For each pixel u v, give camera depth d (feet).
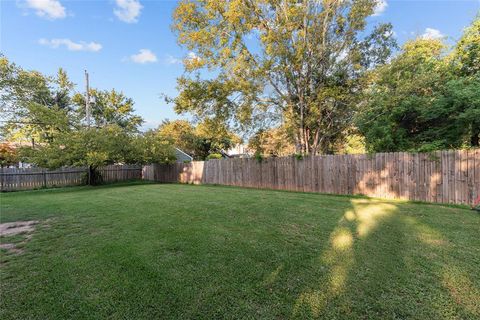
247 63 32.17
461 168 20.10
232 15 29.78
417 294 7.22
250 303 6.89
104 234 13.01
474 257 9.67
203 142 89.81
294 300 7.02
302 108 34.19
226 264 9.27
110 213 18.01
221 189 33.81
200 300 7.04
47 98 64.13
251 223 14.78
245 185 37.76
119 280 8.14
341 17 32.78
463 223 14.40
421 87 29.68
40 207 20.85
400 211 17.67
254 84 32.48
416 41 39.24
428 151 21.97
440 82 29.35
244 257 9.87
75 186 44.47
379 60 34.96
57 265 9.32
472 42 30.22
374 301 6.91
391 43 34.60
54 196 28.76
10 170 39.09
